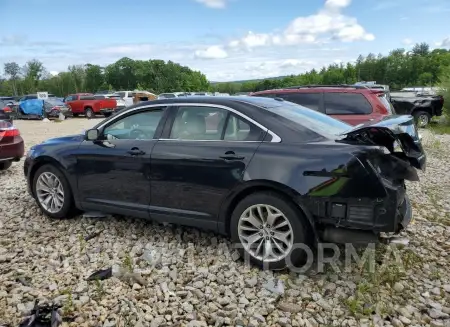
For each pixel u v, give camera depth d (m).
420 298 3.28
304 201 3.42
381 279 3.54
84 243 4.39
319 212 3.40
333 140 3.57
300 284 3.51
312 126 3.82
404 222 3.63
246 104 3.98
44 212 5.20
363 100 7.69
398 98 17.73
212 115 4.04
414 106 17.23
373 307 3.15
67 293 3.36
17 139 8.20
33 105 25.89
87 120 25.92
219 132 3.98
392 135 3.38
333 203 3.35
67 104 28.05
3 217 5.29
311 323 2.99
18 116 26.25
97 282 3.48
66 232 4.73
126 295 3.35
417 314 3.08
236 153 3.75
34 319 2.97
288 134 3.69
